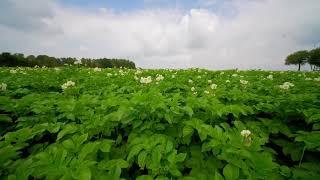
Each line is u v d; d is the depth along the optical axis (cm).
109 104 439
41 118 449
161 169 273
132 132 394
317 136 336
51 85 851
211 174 327
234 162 271
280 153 452
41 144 400
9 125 505
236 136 320
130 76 977
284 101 486
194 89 688
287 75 1271
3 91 630
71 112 440
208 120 450
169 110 409
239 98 555
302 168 340
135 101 412
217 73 1354
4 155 273
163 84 684
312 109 417
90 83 811
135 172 352
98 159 324
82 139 301
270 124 459
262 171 259
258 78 1026
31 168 243
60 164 245
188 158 368
